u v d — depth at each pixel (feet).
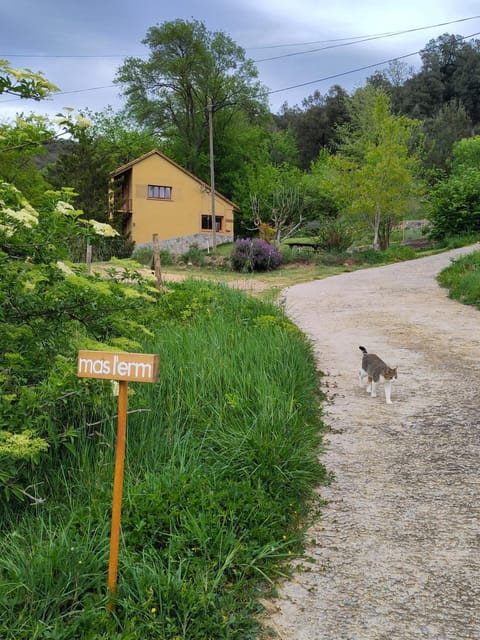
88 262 28.07
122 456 9.09
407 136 90.58
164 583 9.47
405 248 84.64
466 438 17.48
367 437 17.76
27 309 12.67
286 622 9.55
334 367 26.23
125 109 160.25
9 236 12.03
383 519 12.89
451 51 254.88
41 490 12.83
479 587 10.44
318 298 49.21
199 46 149.59
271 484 13.37
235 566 10.58
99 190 102.89
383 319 38.14
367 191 87.25
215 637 9.00
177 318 28.30
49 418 12.39
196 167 160.25
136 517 11.12
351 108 158.71
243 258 78.74
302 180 140.56
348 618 9.65
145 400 15.69
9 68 11.74
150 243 121.19
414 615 9.71
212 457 14.23
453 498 13.80
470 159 150.51
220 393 17.34
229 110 160.76
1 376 11.98
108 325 13.74
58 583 9.17
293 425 16.43
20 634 8.25
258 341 22.25
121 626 8.79
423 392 22.17
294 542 11.80
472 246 85.81
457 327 34.45
